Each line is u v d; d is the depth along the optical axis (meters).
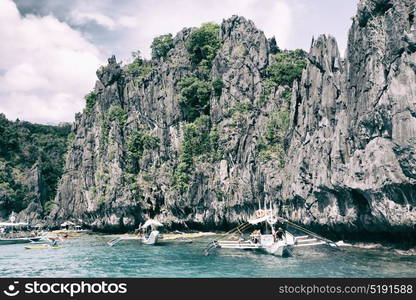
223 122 81.12
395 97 38.16
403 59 38.09
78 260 51.34
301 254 45.47
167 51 111.38
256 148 73.00
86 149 107.25
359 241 49.69
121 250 60.09
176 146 87.62
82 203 104.31
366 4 44.16
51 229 112.12
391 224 40.03
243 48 86.00
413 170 36.66
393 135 38.22
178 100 90.06
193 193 79.19
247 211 72.31
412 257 40.03
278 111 77.00
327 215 51.75
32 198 126.06
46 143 155.12
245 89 81.44
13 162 136.75
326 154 51.50
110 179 91.88
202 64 94.12
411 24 38.19
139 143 91.75
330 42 57.31
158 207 84.94
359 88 45.59
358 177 43.84
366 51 44.16
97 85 109.69
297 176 58.00
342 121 49.28
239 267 40.31
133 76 107.06
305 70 62.97
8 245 75.81
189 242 65.69
